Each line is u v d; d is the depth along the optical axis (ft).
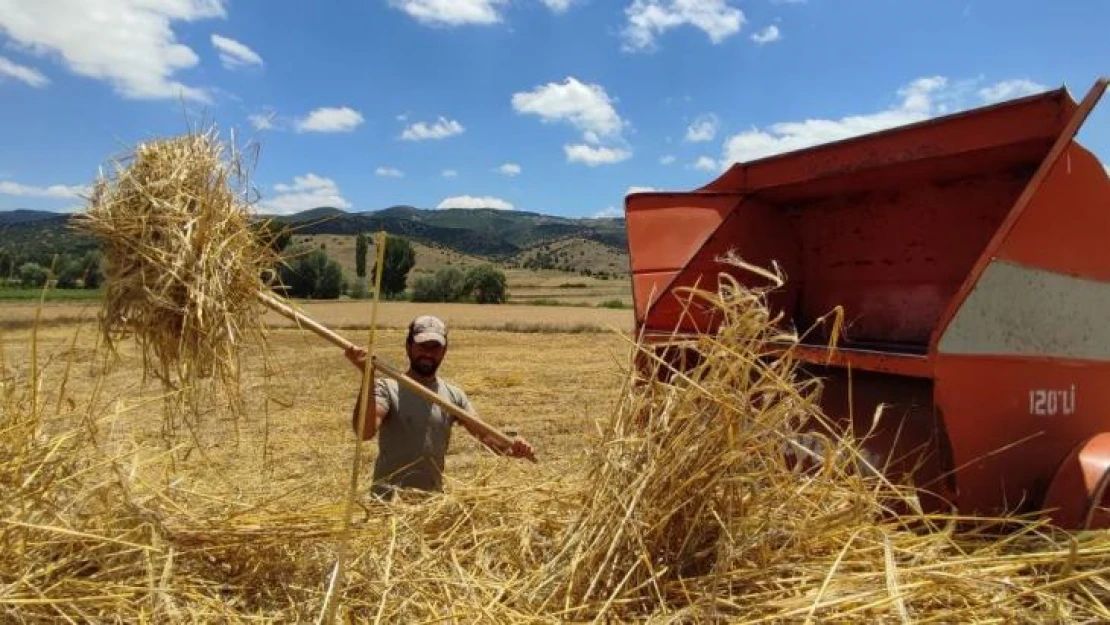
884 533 9.29
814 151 16.62
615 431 9.89
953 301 11.18
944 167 14.92
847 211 17.88
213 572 9.48
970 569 9.06
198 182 9.60
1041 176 11.50
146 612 8.28
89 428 9.98
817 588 8.63
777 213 19.06
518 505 11.98
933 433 12.43
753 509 9.35
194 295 9.07
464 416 12.41
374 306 8.02
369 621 8.68
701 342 10.07
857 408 14.01
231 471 21.81
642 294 17.48
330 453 25.11
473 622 8.43
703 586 8.83
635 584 8.91
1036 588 8.51
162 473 12.83
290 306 10.36
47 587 8.25
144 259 9.24
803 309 18.92
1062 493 11.32
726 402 9.18
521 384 44.04
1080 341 12.28
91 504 9.59
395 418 13.87
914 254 16.55
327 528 10.35
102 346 9.53
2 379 10.22
